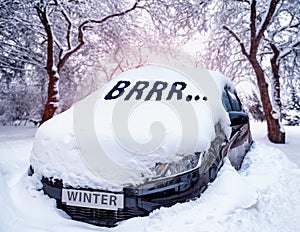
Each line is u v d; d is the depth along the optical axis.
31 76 14.58
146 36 14.76
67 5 11.37
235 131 3.97
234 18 11.45
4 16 11.32
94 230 2.50
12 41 12.84
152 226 2.43
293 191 3.91
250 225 2.64
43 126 3.35
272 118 9.19
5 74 14.13
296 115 19.52
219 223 2.50
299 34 10.12
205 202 2.72
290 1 10.29
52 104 10.73
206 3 10.83
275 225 2.84
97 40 14.41
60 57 11.16
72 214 2.72
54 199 2.80
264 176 4.11
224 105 3.72
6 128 12.74
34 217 2.63
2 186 2.90
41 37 13.36
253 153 4.93
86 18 11.77
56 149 2.90
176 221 2.48
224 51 12.44
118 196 2.59
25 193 2.91
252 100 17.22
